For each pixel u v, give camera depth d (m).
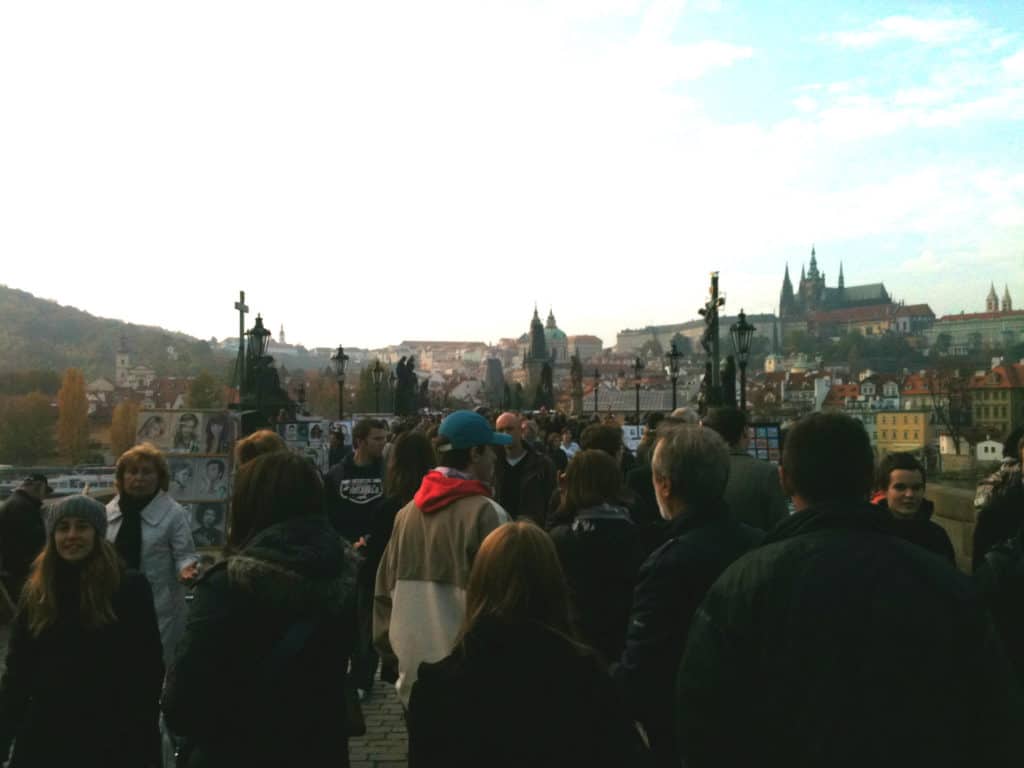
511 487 10.59
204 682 4.07
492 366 172.25
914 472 6.84
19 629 5.05
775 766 3.11
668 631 4.74
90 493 14.01
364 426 10.14
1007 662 3.13
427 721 3.50
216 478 12.31
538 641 3.53
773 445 16.94
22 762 4.96
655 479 5.26
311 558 4.27
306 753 4.18
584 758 3.40
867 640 3.04
